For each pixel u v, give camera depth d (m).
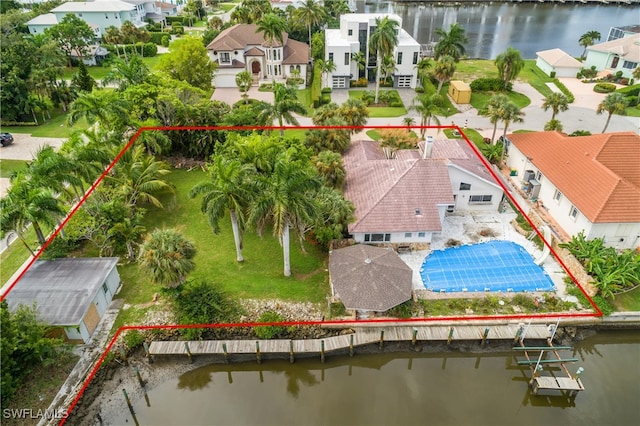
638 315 31.88
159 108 50.53
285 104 50.19
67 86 69.56
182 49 65.81
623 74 79.88
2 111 61.41
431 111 55.38
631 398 28.28
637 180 39.81
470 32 127.94
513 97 73.50
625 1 165.12
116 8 102.38
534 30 130.00
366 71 79.75
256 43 82.81
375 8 167.75
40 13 107.44
